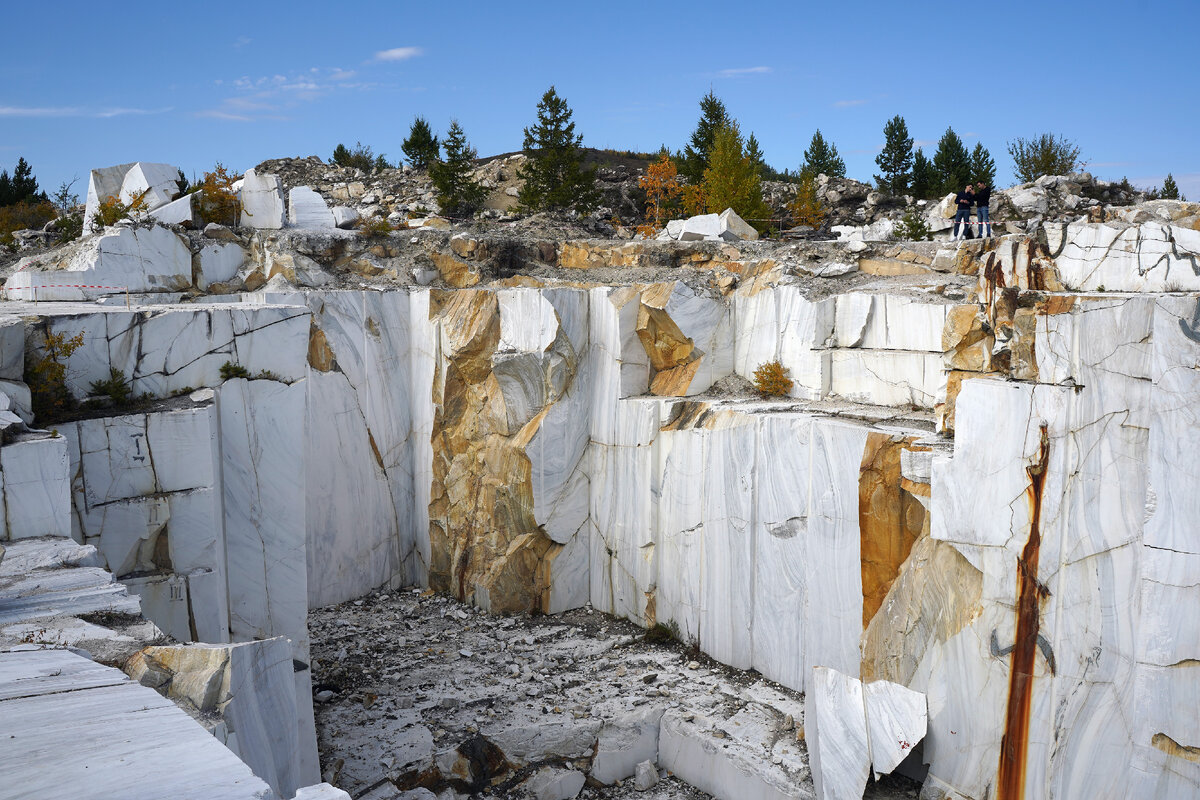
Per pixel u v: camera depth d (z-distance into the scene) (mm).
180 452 11234
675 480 17969
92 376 11594
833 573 14594
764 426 15922
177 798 3307
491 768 14078
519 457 19484
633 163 46688
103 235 19688
